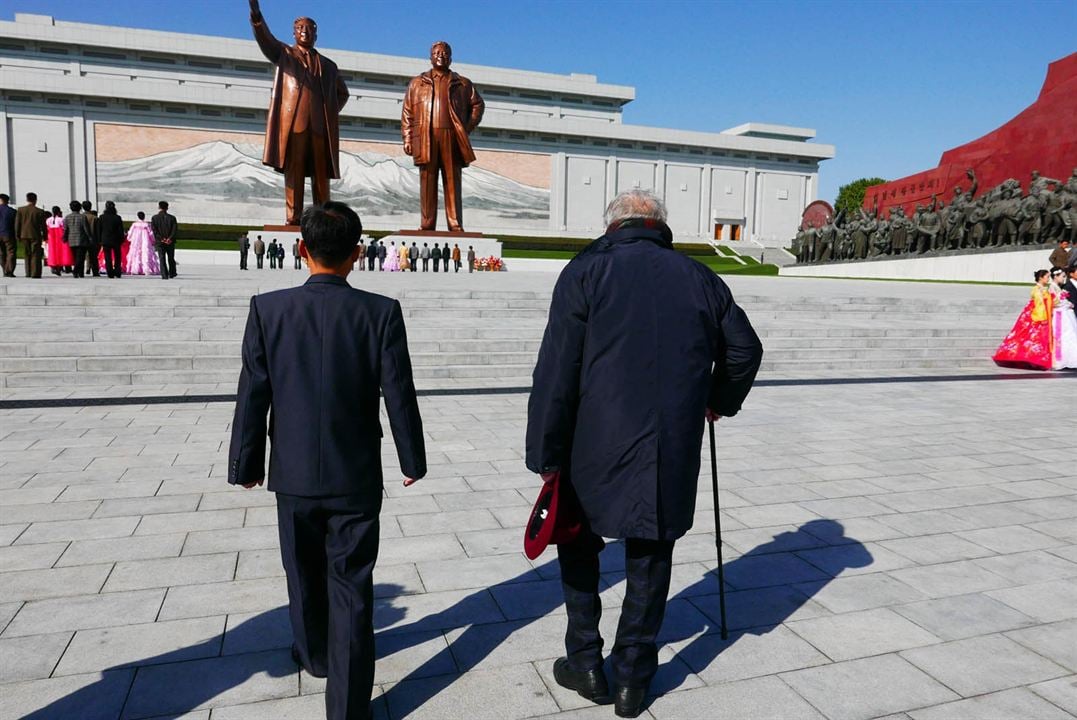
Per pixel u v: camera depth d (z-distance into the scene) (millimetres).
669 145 58719
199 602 3086
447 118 25406
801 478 5090
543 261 41812
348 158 49750
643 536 2229
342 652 2199
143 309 9859
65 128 45062
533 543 2322
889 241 30953
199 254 36906
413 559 3604
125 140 45969
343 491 2227
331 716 2193
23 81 43500
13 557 3490
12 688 2445
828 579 3459
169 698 2412
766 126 71125
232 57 55938
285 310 2281
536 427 2311
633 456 2252
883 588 3363
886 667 2682
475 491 4652
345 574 2264
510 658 2725
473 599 3197
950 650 2809
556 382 2271
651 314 2275
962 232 26625
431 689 2512
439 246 26172
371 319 2326
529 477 4957
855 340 11008
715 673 2637
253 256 37469
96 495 4391
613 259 2332
